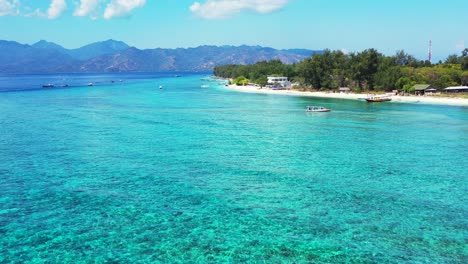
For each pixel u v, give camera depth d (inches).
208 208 1366.9
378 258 1045.2
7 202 1396.4
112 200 1428.4
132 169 1825.8
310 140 2586.1
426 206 1397.6
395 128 3115.2
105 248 1086.4
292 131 2945.4
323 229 1211.9
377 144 2468.0
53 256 1041.5
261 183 1638.8
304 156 2119.8
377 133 2881.4
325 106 4854.8
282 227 1225.4
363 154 2182.6
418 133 2886.3
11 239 1127.6
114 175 1729.8
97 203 1397.6
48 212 1314.0
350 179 1707.7
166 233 1178.0
